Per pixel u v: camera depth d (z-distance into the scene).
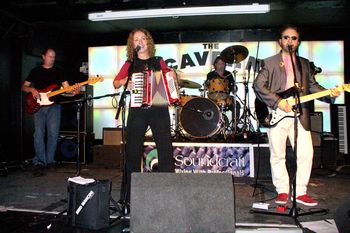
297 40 3.15
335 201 3.43
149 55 3.17
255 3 5.75
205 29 7.69
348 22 7.20
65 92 4.84
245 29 7.62
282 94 3.13
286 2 5.82
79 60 8.10
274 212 2.95
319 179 4.55
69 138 6.07
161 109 3.07
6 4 5.78
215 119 5.11
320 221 2.76
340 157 6.20
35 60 6.97
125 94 2.91
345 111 6.57
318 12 6.52
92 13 5.96
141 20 6.96
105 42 8.01
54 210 3.14
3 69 6.33
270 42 7.57
